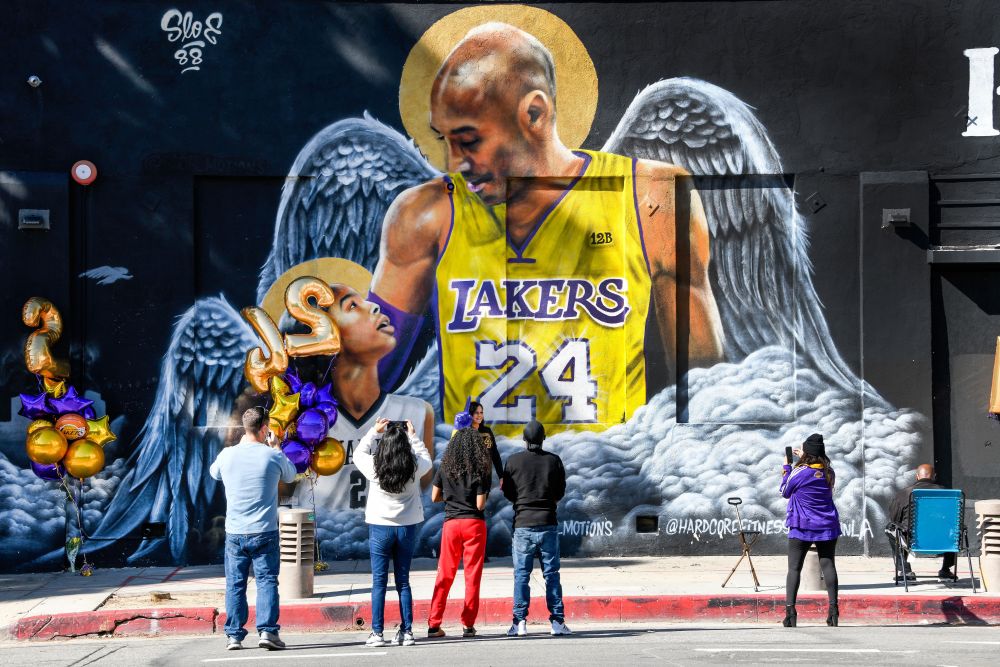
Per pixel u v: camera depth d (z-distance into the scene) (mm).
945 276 16453
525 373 16531
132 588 14312
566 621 13109
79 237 16188
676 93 16578
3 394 15875
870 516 16328
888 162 16469
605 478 16422
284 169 16391
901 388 16375
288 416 15922
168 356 16188
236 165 16344
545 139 16531
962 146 16453
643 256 16531
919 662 9961
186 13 16359
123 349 16141
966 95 16453
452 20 16516
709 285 16594
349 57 16469
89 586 14547
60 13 16219
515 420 16500
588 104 16562
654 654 10438
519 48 16531
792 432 16422
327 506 16297
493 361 16516
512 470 12047
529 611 13062
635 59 16578
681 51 16594
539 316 16609
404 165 16516
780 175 16609
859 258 16516
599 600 13148
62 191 16016
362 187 16484
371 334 16500
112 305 16156
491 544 16344
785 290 16594
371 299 16500
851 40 16516
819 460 12664
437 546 16375
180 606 13000
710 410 16531
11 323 15938
